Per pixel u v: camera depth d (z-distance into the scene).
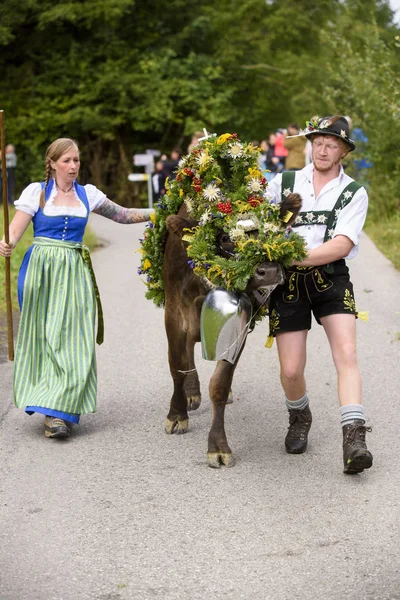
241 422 6.70
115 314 10.35
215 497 5.36
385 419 6.66
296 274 5.63
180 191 5.88
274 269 5.22
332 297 5.62
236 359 5.68
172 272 5.96
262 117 30.73
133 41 29.09
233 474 5.70
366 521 5.00
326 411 6.90
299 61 29.73
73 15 26.64
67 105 28.30
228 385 5.80
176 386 6.38
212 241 5.43
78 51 28.39
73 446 6.22
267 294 5.47
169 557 4.62
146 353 8.62
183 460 5.95
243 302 5.36
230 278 5.23
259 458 5.98
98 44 28.64
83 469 5.81
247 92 30.44
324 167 5.56
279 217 5.36
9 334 6.57
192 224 5.58
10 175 25.20
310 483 5.54
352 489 5.44
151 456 6.03
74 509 5.21
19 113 28.62
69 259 6.41
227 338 5.32
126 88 27.84
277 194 5.74
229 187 5.60
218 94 28.48
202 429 6.56
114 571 4.48
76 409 6.30
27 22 27.91
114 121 27.83
